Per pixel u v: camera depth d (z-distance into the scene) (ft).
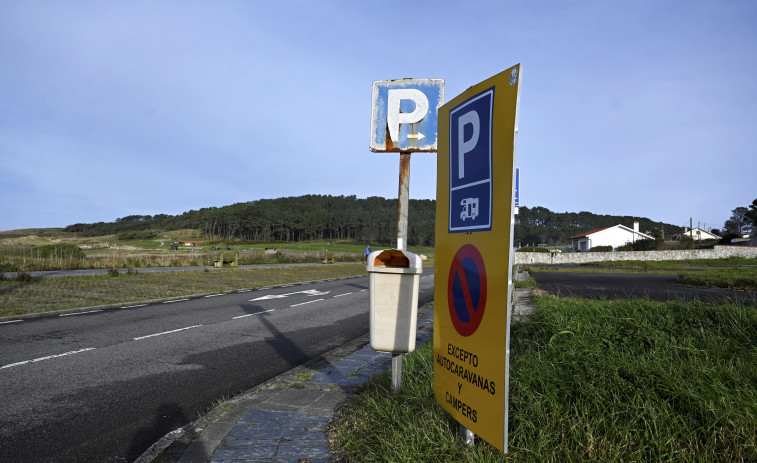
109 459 10.77
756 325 13.46
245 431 11.42
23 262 67.36
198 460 9.92
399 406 11.51
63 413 13.67
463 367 9.24
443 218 10.44
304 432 11.33
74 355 20.76
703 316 14.75
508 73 7.91
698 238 257.34
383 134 14.80
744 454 7.64
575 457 8.11
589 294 41.65
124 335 25.54
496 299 8.04
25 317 30.50
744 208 271.69
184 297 43.91
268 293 50.90
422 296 51.98
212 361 20.31
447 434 9.52
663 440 8.16
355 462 9.43
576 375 10.78
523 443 8.80
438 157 10.82
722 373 10.41
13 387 16.05
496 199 8.14
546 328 16.55
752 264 134.31
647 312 15.49
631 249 186.70
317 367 18.31
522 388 10.50
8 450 11.10
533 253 156.46
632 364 10.93
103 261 79.66
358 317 34.53
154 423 13.03
